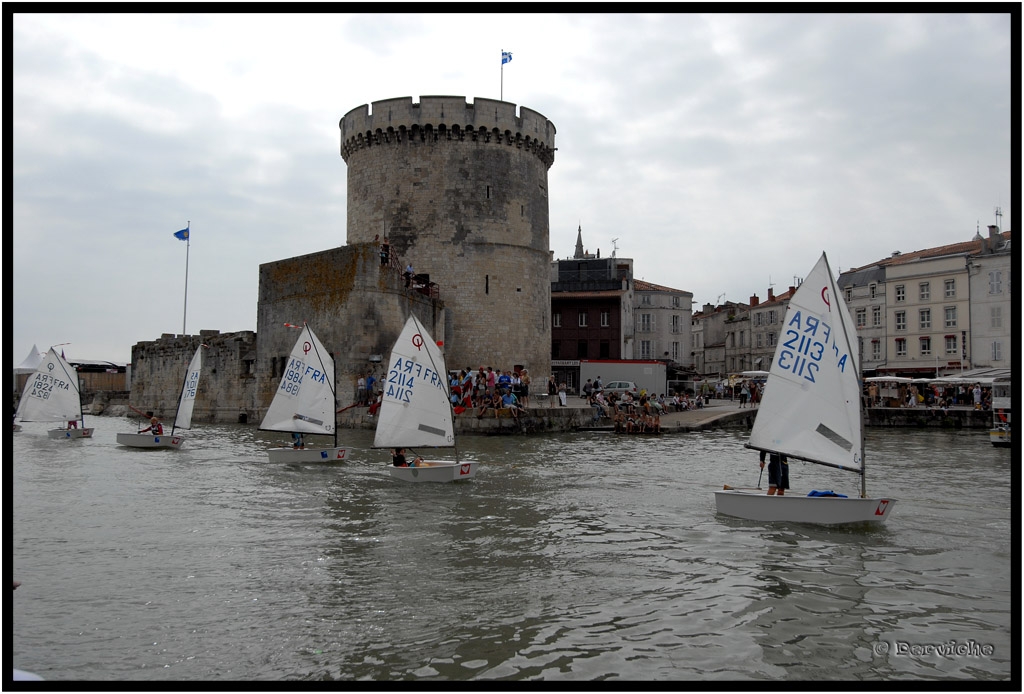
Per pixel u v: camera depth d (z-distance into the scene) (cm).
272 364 5188
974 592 1367
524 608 1253
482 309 6147
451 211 6116
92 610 1234
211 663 1028
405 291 5056
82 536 1738
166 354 6519
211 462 3086
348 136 6412
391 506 2120
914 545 1708
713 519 1983
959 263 8231
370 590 1340
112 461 3130
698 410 6700
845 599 1321
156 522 1892
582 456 3425
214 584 1372
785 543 1719
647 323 11344
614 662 1037
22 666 1015
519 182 6388
